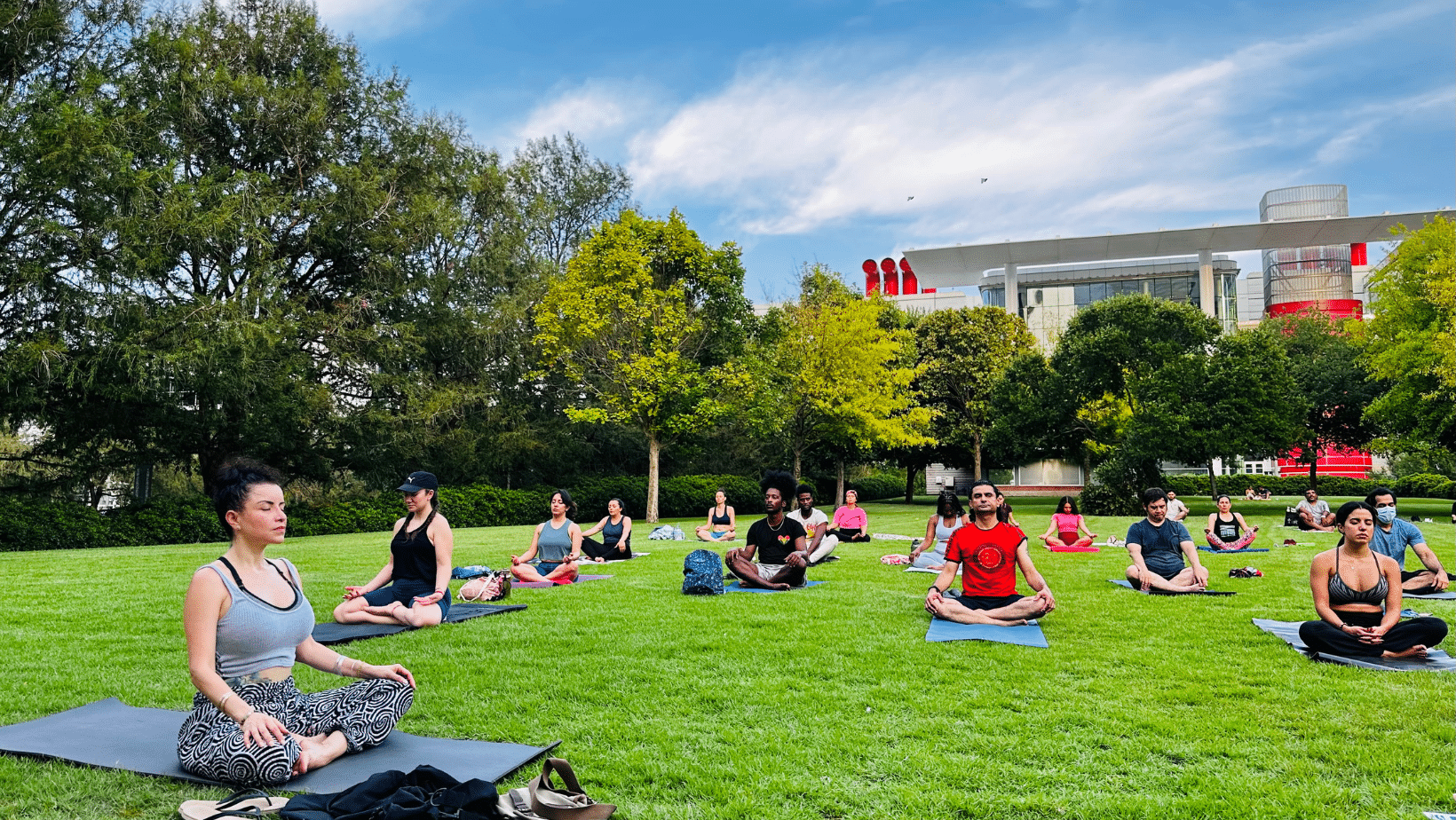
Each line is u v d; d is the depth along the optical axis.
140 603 8.76
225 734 3.62
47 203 20.56
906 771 3.85
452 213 26.95
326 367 27.27
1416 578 9.02
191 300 22.77
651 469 27.81
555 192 37.91
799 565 9.66
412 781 3.33
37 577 11.40
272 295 22.83
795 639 6.72
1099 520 24.14
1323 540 16.27
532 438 30.59
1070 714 4.66
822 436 33.28
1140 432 27.75
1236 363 27.89
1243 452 27.31
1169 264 60.69
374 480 28.81
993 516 7.55
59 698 5.00
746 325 35.72
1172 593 9.18
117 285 20.73
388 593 7.52
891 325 42.66
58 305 20.55
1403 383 25.78
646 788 3.66
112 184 20.20
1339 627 6.06
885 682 5.36
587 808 3.26
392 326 26.53
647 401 26.61
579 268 28.03
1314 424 33.19
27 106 19.77
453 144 29.25
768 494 9.99
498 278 29.64
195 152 24.52
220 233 21.95
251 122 24.78
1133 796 3.56
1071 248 57.62
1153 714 4.67
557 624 7.41
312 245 25.86
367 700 4.01
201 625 3.69
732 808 3.44
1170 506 14.69
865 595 9.13
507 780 3.72
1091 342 31.72
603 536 13.41
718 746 4.18
